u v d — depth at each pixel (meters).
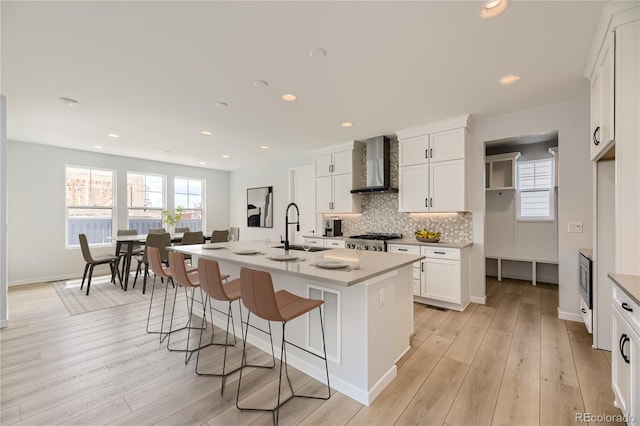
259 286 1.69
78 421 1.69
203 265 2.16
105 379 2.13
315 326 2.16
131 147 5.32
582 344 2.61
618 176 1.83
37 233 5.11
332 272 1.87
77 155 5.53
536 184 4.88
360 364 1.89
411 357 2.43
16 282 4.89
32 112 3.46
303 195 6.50
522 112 3.48
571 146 3.17
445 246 3.62
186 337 2.87
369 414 1.75
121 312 3.59
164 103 3.21
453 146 3.77
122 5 1.70
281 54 2.25
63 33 1.97
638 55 1.76
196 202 7.52
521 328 3.01
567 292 3.21
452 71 2.52
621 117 1.81
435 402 1.86
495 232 5.21
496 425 1.65
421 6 1.72
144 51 2.20
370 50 2.19
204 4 1.70
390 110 3.44
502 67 2.45
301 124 3.99
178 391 1.99
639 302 1.28
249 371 2.25
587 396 1.89
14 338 2.84
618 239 1.83
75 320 3.31
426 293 3.79
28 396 1.92
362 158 5.14
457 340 2.74
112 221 6.02
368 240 4.34
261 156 6.17
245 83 2.74
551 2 1.70
